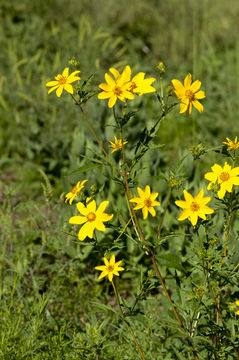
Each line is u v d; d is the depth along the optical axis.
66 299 2.84
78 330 2.54
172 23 6.21
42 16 6.01
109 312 2.79
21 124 4.47
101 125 3.93
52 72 4.65
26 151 4.40
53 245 3.03
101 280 3.01
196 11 6.02
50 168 4.12
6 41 5.41
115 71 1.77
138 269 3.01
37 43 5.50
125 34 6.21
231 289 2.51
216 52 5.98
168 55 5.98
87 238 1.97
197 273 2.47
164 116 1.82
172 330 2.43
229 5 6.38
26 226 3.41
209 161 3.80
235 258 2.31
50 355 2.34
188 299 2.45
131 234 1.87
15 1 6.02
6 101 4.80
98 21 6.15
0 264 2.98
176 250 2.95
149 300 2.72
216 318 2.02
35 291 2.76
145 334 2.36
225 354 1.95
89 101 4.30
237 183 1.77
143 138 1.84
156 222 3.04
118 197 3.10
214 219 2.86
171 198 3.08
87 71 4.97
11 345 2.35
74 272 2.97
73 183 3.33
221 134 4.52
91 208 1.82
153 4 6.60
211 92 4.96
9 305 2.66
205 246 1.91
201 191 1.76
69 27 5.93
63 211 3.01
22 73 4.94
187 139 4.43
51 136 4.30
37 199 3.85
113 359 2.33
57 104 4.64
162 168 3.85
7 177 4.23
